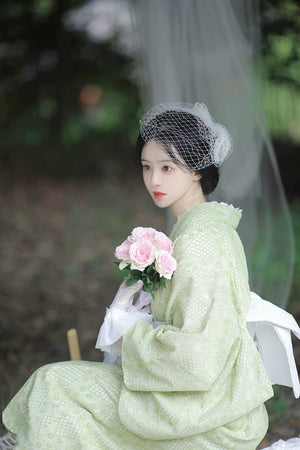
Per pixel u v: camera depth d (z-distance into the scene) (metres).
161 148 2.74
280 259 4.46
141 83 4.43
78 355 3.21
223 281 2.53
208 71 4.23
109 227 9.99
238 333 2.51
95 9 13.35
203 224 2.66
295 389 2.74
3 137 14.41
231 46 4.18
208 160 2.78
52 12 13.30
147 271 2.61
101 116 15.09
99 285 7.36
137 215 10.64
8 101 14.48
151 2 4.22
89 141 14.56
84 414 2.55
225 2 4.13
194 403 2.47
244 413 2.50
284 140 6.21
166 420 2.44
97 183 13.21
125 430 2.54
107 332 2.69
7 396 4.57
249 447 2.56
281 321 2.74
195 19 4.17
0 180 12.95
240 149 4.27
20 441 2.54
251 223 4.38
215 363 2.46
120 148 14.56
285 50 5.27
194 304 2.49
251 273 4.40
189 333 2.44
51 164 14.09
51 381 2.63
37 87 14.49
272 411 4.20
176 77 4.23
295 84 5.33
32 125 14.69
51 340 5.70
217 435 2.49
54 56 14.27
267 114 5.36
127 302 2.75
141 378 2.51
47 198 11.98
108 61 14.23
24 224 10.23
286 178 7.27
